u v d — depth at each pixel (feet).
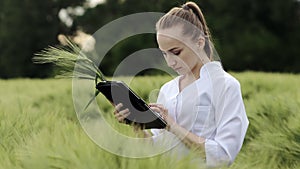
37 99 29.84
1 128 13.61
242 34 119.03
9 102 22.52
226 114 9.71
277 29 121.39
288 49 119.75
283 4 118.32
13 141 12.34
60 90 32.12
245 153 16.38
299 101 21.15
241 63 117.91
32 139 10.61
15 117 15.37
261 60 118.52
